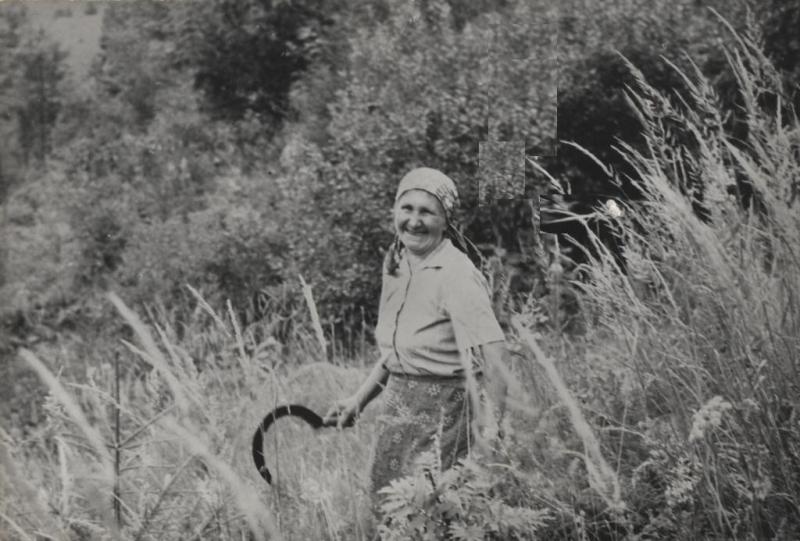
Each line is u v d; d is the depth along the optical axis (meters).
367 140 6.28
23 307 6.98
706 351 2.41
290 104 7.11
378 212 6.32
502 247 5.20
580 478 2.34
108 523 2.08
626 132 5.76
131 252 6.98
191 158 7.31
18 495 2.33
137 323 2.16
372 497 2.57
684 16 5.76
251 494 2.04
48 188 7.46
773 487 2.19
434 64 6.22
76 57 7.63
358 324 6.33
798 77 5.19
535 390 2.52
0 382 5.76
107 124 7.43
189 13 7.32
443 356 2.59
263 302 6.55
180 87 7.41
